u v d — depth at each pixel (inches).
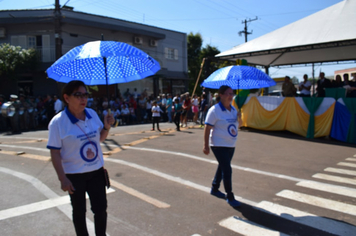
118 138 425.7
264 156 304.8
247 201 182.5
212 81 237.5
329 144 375.9
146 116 786.8
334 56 612.1
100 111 694.5
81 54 120.0
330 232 142.5
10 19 806.5
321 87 463.5
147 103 781.3
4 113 519.5
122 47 124.6
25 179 223.5
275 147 352.8
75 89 105.4
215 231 143.8
